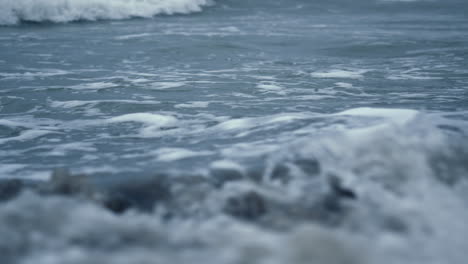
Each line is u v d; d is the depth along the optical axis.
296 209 3.63
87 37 16.08
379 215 3.61
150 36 16.23
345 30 17.83
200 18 21.56
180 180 4.18
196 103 8.33
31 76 10.67
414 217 3.62
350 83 9.81
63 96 8.96
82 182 3.91
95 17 20.70
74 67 11.61
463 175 4.20
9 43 14.86
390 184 4.00
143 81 10.11
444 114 7.02
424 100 8.29
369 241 3.24
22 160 5.75
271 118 6.95
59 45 14.56
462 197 3.94
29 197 3.68
